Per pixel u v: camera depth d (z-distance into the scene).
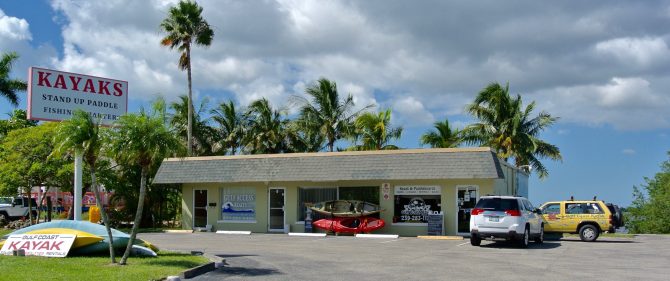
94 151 13.73
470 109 39.88
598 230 24.34
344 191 28.73
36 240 15.50
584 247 21.30
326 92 42.50
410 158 26.69
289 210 29.64
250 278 12.95
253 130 43.12
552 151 40.22
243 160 30.19
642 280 12.98
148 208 35.62
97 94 22.94
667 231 32.69
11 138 31.42
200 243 22.81
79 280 11.30
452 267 15.09
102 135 13.84
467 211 26.36
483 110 39.53
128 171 34.38
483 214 20.80
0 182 30.36
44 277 11.48
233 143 44.03
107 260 14.44
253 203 30.66
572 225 24.64
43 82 21.48
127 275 12.05
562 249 20.39
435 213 26.42
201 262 14.72
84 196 35.50
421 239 24.98
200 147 42.75
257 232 30.19
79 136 13.46
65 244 15.12
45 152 30.39
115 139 13.66
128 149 13.55
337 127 42.34
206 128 43.34
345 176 27.33
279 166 29.14
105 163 31.30
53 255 14.93
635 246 21.81
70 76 22.22
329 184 29.16
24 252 15.15
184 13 39.56
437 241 23.89
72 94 22.20
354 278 13.05
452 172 25.50
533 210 22.42
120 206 35.12
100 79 23.08
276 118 43.53
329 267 14.95
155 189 35.62
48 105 21.55
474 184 26.38
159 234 29.12
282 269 14.49
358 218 27.39
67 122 13.75
